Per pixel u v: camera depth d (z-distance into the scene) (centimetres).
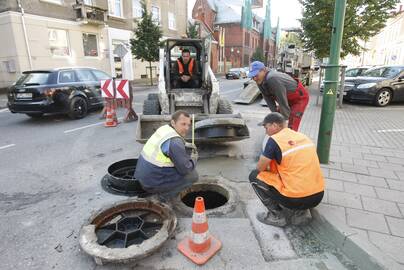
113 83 755
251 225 291
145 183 312
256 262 239
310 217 296
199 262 235
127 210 306
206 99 649
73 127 750
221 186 371
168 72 677
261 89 455
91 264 240
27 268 237
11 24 1412
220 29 4297
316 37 1400
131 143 594
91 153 532
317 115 845
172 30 2766
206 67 680
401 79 1024
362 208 299
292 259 244
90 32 1839
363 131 640
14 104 786
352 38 1376
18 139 633
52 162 485
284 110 423
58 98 791
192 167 315
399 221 275
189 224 292
